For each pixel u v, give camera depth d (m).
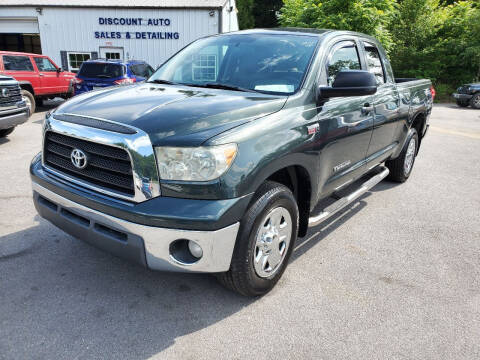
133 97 2.71
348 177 3.63
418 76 22.20
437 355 2.21
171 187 2.11
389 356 2.19
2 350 2.11
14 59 10.66
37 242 3.33
